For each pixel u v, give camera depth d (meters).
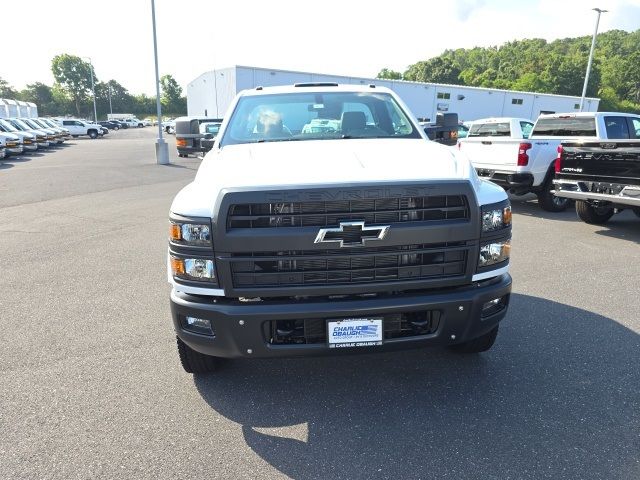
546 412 3.00
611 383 3.32
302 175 2.75
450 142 4.59
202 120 21.33
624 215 9.43
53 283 5.56
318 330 2.75
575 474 2.46
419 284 2.74
